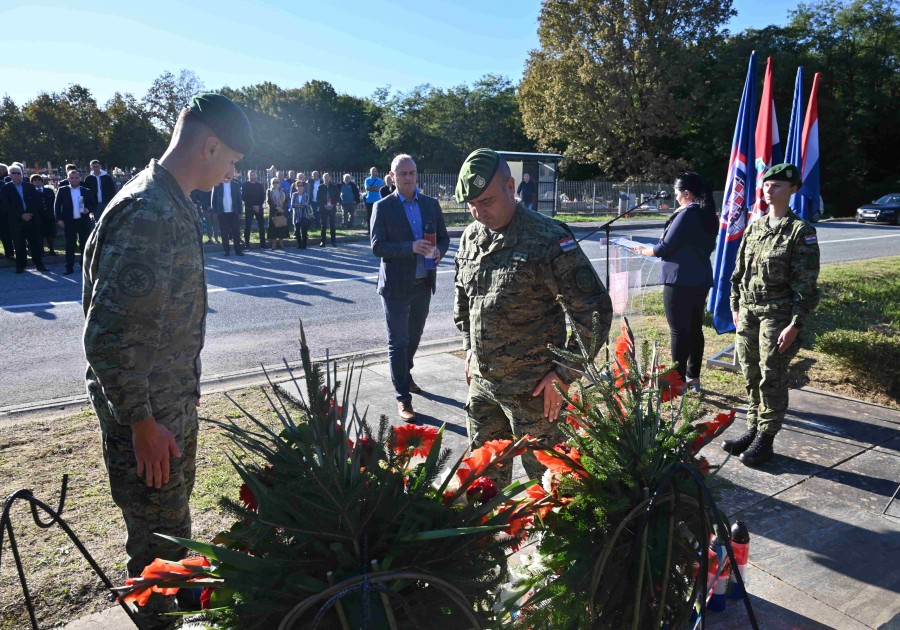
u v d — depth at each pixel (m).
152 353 1.99
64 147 44.19
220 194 13.81
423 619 1.40
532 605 1.67
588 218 27.50
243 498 1.72
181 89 46.97
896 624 2.54
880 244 19.23
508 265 2.54
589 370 1.86
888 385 5.46
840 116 40.88
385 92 75.12
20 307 8.80
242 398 5.02
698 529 1.75
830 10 45.69
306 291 10.13
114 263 1.90
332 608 1.36
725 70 42.38
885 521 3.43
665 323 7.39
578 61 41.59
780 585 2.86
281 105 62.41
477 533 1.52
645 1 39.09
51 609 2.60
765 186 4.05
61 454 3.99
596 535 1.67
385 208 4.72
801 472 3.98
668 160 42.25
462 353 6.65
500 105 61.47
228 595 1.46
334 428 1.47
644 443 1.71
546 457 1.83
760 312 4.02
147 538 2.21
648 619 1.63
